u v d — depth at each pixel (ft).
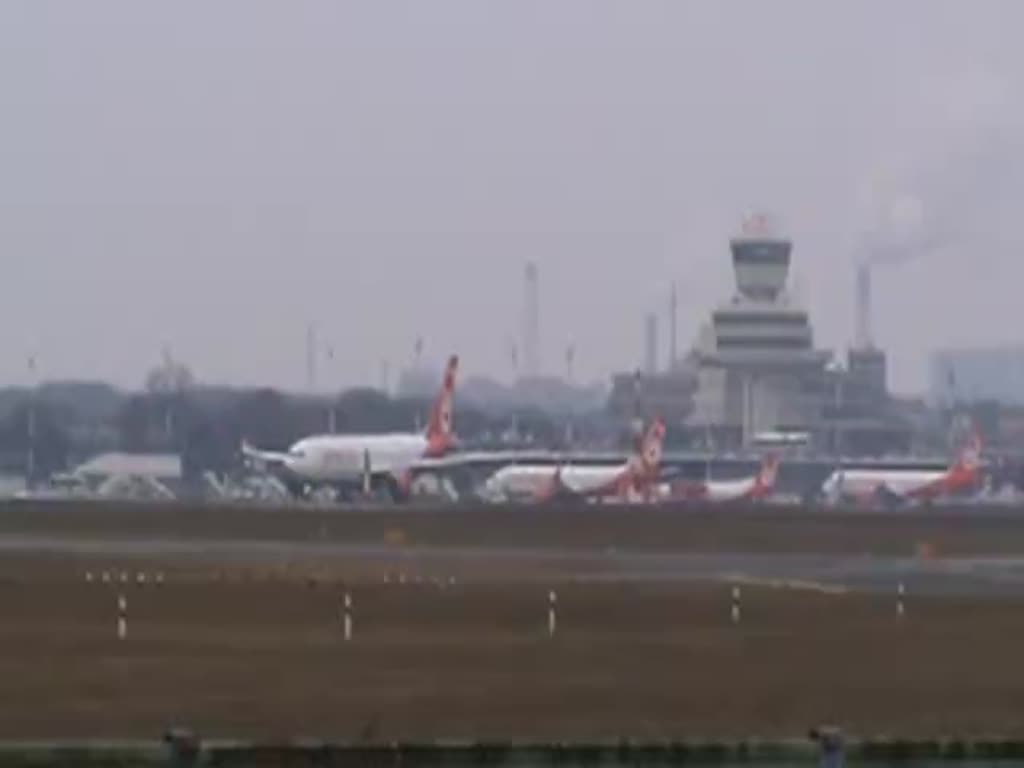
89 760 299.99
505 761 305.32
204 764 298.97
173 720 613.93
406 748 304.09
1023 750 315.17
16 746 306.55
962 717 646.33
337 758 302.25
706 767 307.58
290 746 303.27
